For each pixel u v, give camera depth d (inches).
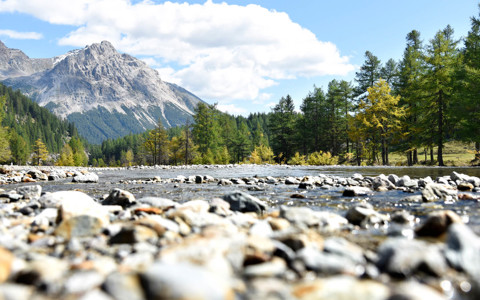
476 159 1330.0
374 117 1577.3
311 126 2465.6
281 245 119.5
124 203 260.4
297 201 297.3
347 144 2283.5
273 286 85.9
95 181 588.4
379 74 2027.6
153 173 947.3
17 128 6456.7
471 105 1152.2
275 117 2549.2
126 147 7445.9
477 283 87.5
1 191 374.3
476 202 262.4
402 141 1700.3
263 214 240.2
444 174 656.4
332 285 82.0
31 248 130.0
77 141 5856.3
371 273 98.3
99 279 87.3
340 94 2298.2
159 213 218.7
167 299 71.2
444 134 1387.8
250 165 1659.7
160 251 115.4
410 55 1771.7
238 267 104.8
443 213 148.9
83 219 160.1
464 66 1289.4
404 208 243.9
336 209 251.1
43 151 3838.6
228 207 239.1
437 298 73.0
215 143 2689.5
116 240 140.3
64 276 90.3
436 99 1391.5
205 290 73.8
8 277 90.4
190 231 164.9
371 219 188.9
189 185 493.7
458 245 106.3
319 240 136.2
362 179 496.7
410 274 94.4
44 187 482.3
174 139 2790.4
